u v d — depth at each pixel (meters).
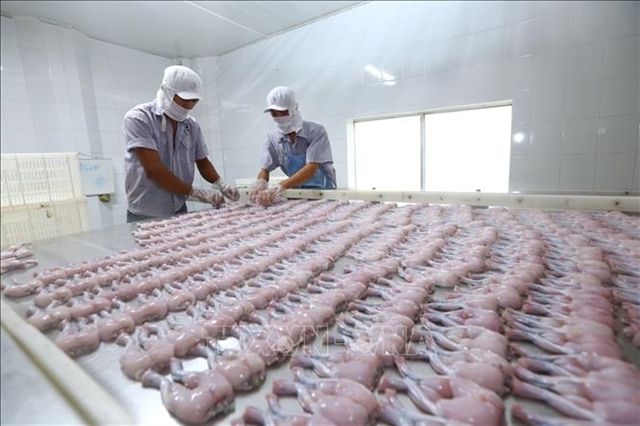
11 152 2.77
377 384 0.45
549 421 0.36
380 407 0.39
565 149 2.29
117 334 0.56
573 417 0.37
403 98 2.82
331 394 0.41
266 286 0.71
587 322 0.51
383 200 1.64
